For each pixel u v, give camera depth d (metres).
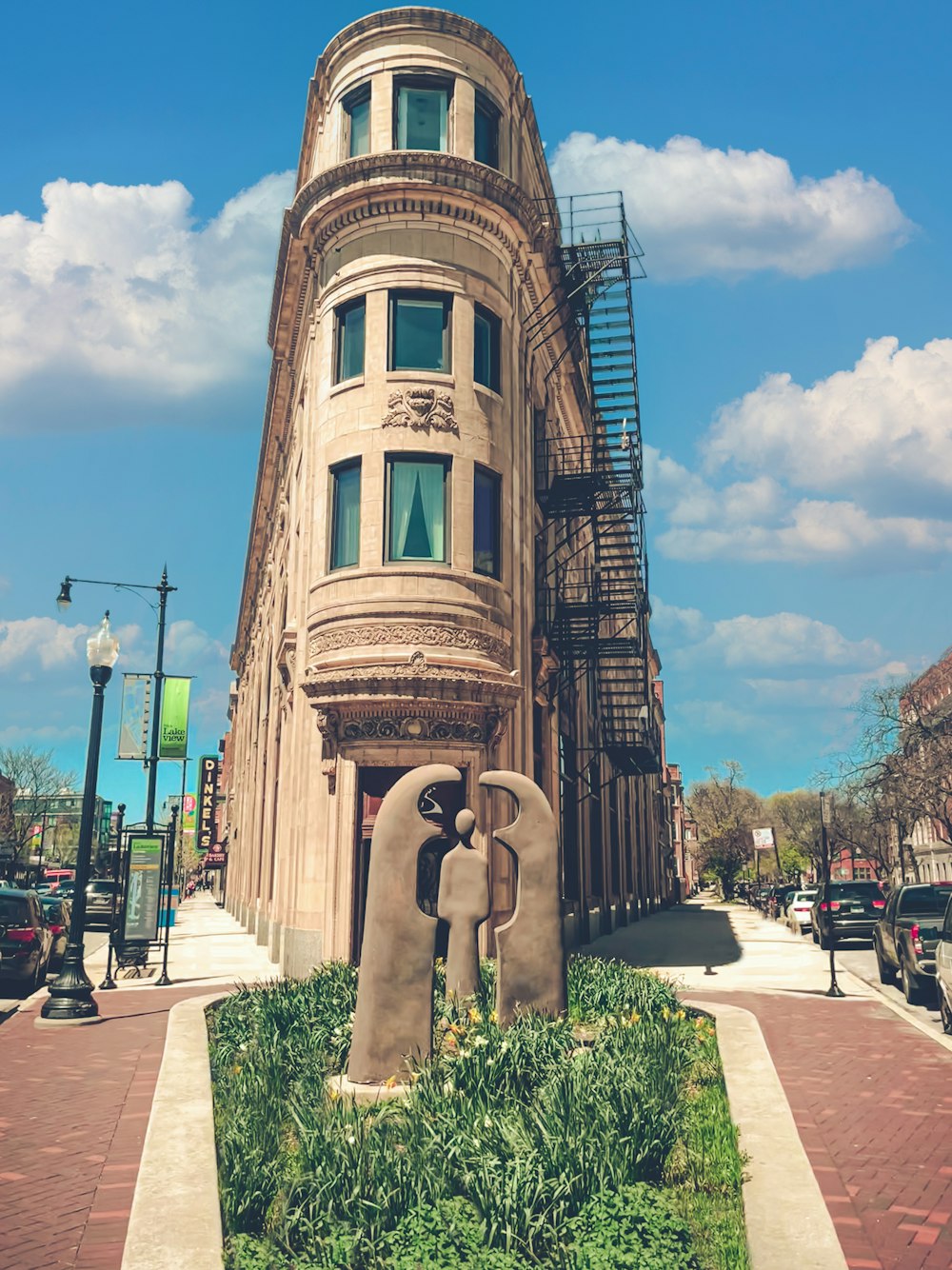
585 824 31.61
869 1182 6.69
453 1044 9.45
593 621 25.39
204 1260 5.18
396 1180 5.80
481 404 20.41
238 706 65.44
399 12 21.47
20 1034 12.85
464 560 19.44
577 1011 12.08
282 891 23.39
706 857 100.81
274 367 27.94
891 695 43.09
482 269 21.03
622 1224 5.19
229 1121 7.46
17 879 66.19
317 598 19.84
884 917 19.05
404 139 21.30
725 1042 10.11
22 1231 5.78
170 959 25.00
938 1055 11.16
